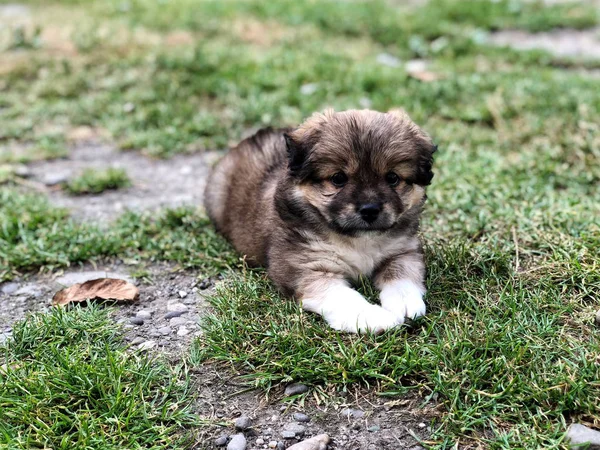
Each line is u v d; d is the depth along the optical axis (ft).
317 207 1.97
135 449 1.57
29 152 3.26
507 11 5.57
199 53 4.24
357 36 5.13
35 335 1.90
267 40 4.95
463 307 1.98
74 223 2.62
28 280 2.27
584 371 1.70
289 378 1.75
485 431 1.62
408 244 2.09
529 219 2.41
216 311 2.04
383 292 2.00
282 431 1.64
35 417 1.63
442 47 4.65
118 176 2.96
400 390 1.71
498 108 3.43
